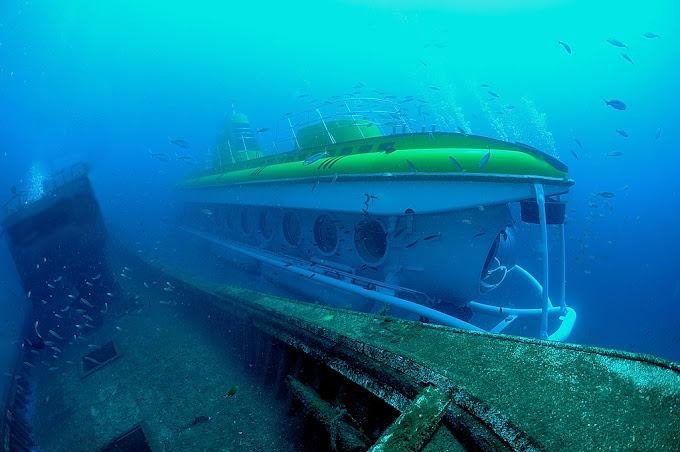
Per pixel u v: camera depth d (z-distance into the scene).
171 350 6.81
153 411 5.04
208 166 17.14
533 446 1.35
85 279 9.39
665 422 1.29
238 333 6.01
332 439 2.64
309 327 3.76
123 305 9.53
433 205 5.32
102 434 4.86
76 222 9.09
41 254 9.08
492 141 5.45
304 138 9.06
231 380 5.33
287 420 4.16
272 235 10.16
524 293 13.69
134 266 12.98
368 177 5.93
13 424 5.35
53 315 9.13
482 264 5.79
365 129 8.34
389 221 6.22
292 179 7.72
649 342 11.98
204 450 3.99
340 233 7.47
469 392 1.76
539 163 5.00
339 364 3.00
